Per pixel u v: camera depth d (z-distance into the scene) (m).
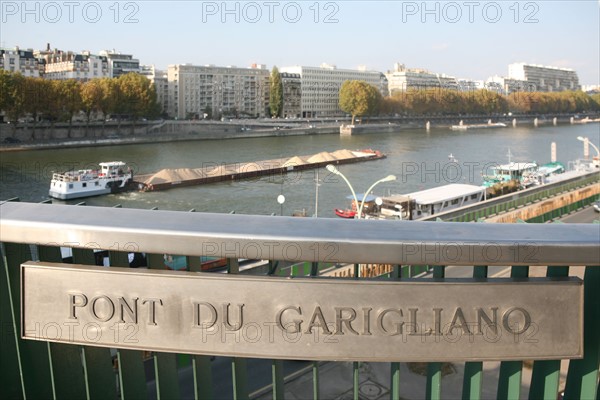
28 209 2.99
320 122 122.50
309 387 12.30
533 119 153.00
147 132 98.56
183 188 51.31
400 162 65.50
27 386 3.35
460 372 12.27
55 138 82.75
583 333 3.03
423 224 2.85
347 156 65.75
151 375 11.95
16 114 77.88
